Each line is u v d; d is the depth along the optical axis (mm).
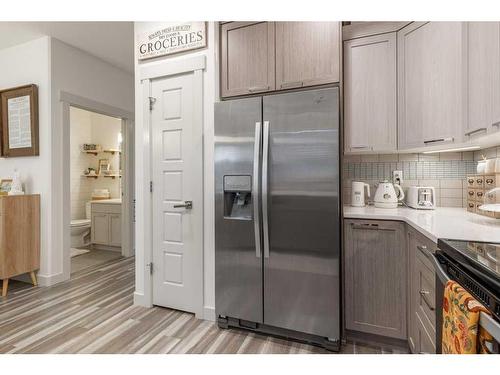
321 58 1903
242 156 1990
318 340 1869
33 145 3045
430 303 1377
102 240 4570
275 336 1991
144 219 2498
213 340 1940
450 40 1711
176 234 2383
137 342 1907
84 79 3410
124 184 4156
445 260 1089
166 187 2416
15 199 2838
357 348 1851
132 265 3768
